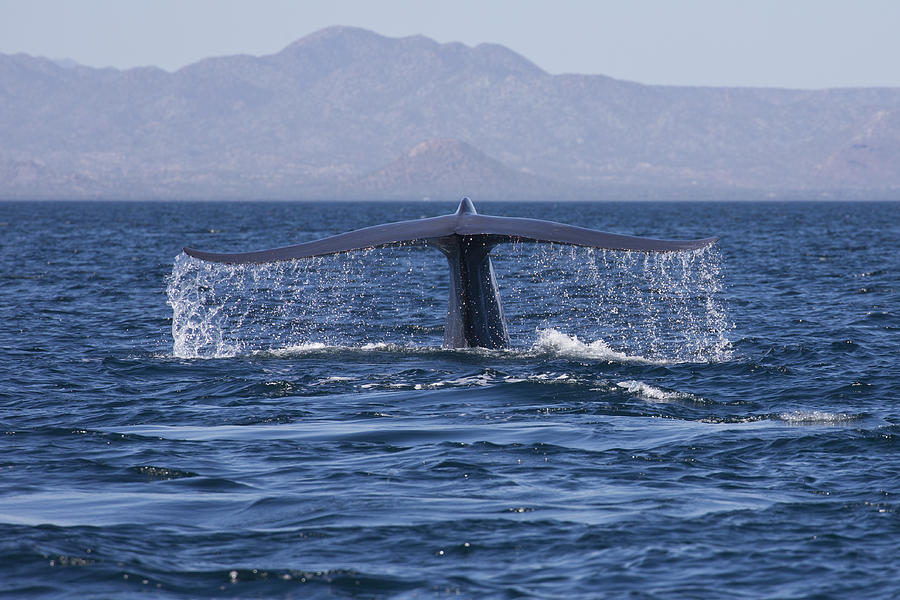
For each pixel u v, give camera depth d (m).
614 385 71.19
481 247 77.69
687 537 42.22
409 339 98.56
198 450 56.09
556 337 92.25
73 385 74.94
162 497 47.69
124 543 41.25
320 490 48.81
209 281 162.62
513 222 71.44
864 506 45.66
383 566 39.34
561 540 41.97
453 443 57.03
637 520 44.19
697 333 101.38
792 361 84.31
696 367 78.75
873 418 62.59
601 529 43.09
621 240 67.19
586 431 59.47
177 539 42.00
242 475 51.34
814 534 42.44
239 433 59.94
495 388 70.25
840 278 172.00
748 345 93.50
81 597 36.25
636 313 117.25
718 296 138.62
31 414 65.44
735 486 48.97
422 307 123.56
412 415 63.94
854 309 124.69
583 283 152.88
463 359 78.31
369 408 65.88
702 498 47.12
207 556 40.12
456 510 45.72
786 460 53.16
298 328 107.12
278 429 60.81
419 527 43.44
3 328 108.44
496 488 49.03
